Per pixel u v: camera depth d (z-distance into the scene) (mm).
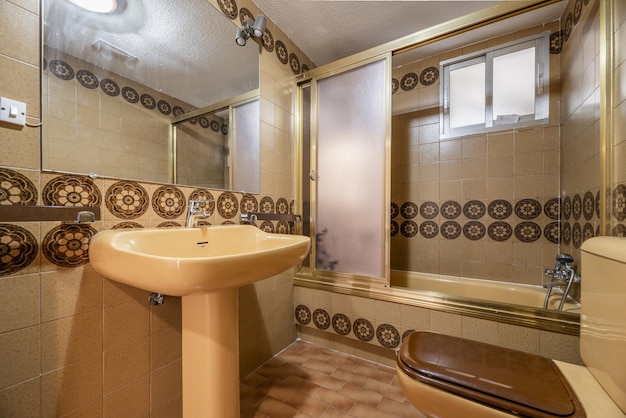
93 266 746
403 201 2131
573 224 1413
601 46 1039
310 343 1700
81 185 801
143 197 968
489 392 638
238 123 1370
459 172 1927
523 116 1749
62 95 769
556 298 1444
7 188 660
